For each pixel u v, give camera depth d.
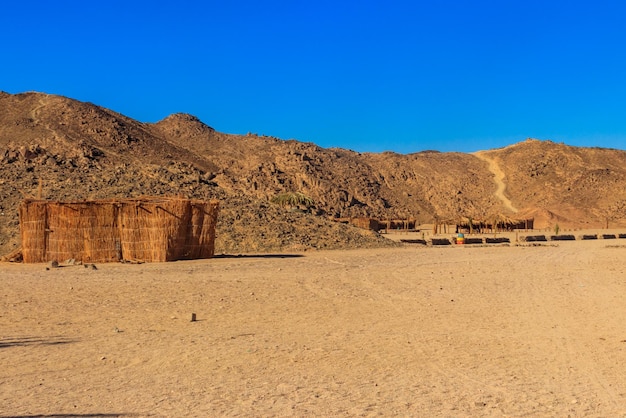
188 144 151.38
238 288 20.80
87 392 8.88
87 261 30.45
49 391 8.93
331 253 38.03
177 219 31.19
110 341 12.34
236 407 8.15
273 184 124.19
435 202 144.88
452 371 10.18
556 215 126.75
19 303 17.09
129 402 8.36
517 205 143.75
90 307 16.62
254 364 10.59
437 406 8.25
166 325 14.19
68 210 30.69
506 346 12.11
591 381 9.58
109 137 127.12
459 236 59.28
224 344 12.14
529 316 15.73
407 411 8.01
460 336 13.08
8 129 124.56
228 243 38.28
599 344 12.30
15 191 41.84
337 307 17.09
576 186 144.75
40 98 144.88
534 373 10.07
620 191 138.62
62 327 13.83
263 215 44.09
